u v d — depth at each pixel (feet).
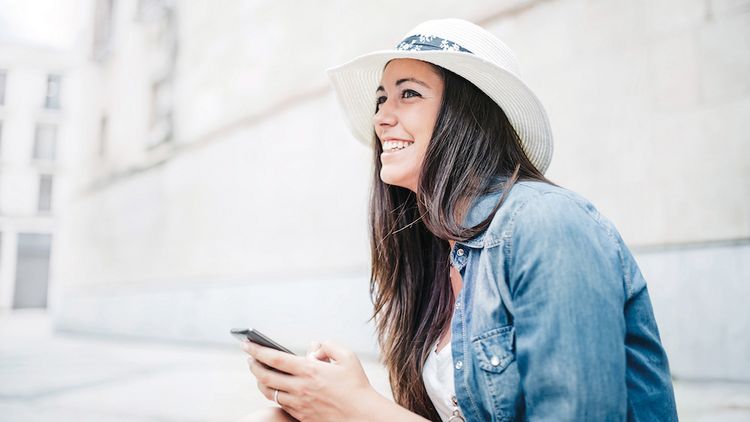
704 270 9.90
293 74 19.27
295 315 17.49
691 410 7.68
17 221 46.03
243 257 20.86
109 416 9.70
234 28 22.53
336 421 2.93
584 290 2.44
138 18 31.30
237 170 21.62
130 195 29.91
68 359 18.06
